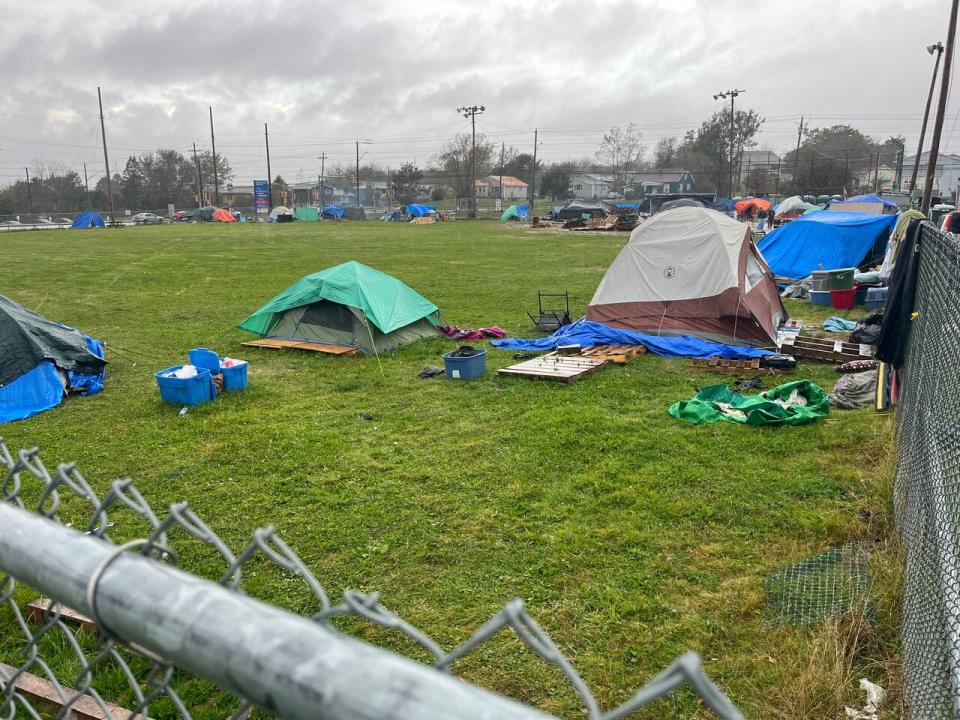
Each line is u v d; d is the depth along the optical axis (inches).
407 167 3875.5
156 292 778.2
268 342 484.7
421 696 28.0
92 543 41.6
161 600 36.1
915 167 1633.9
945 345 148.5
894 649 145.1
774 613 160.9
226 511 226.5
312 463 264.4
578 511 218.7
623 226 2052.2
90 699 131.4
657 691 26.7
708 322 454.3
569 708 137.6
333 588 182.1
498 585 180.1
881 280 611.8
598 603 170.1
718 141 3548.2
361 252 1304.1
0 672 65.4
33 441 297.4
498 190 4557.1
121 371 422.9
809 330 524.1
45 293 776.3
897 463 217.2
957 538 122.6
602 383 370.6
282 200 4146.2
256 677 31.7
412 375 400.2
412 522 215.2
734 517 211.2
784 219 1681.8
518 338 507.8
